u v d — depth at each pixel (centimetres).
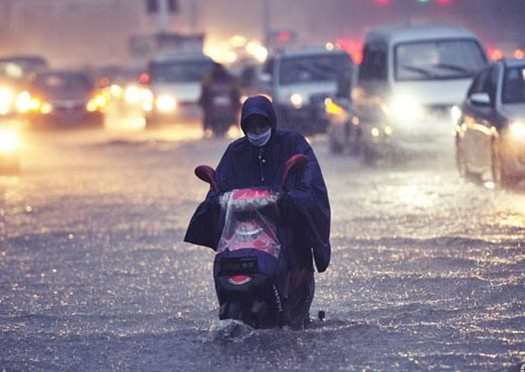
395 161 4931
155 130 9062
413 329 1959
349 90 5966
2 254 2992
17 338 2000
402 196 3894
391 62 5069
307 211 1878
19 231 3422
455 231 3067
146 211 3806
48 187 4800
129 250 2969
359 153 5669
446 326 1975
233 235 1886
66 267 2747
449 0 12181
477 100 4031
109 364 1811
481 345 1841
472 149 4156
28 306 2286
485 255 2686
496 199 3712
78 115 9556
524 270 2484
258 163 1956
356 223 3272
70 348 1919
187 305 2242
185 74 9325
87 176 5241
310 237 1895
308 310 1986
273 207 1888
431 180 4359
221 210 1900
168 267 2691
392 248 2825
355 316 2081
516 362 1731
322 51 7362
